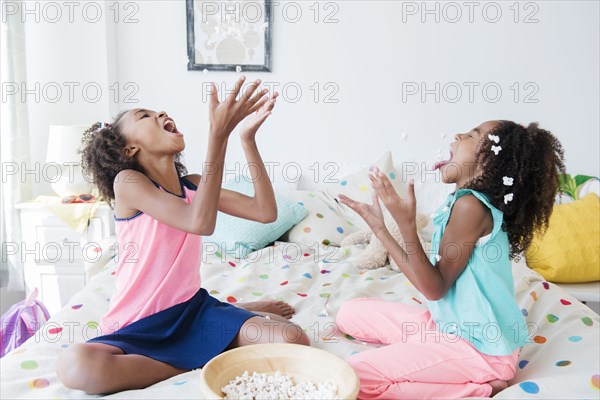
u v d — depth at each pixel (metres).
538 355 1.77
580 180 3.12
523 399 1.43
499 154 1.64
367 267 2.63
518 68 3.25
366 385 1.54
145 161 1.84
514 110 3.28
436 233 1.75
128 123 1.84
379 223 1.62
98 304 2.10
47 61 3.32
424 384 1.56
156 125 1.83
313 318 2.05
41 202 3.15
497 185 1.64
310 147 3.39
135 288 1.79
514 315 1.64
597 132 3.24
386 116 3.35
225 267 2.62
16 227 3.12
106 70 3.31
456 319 1.64
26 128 3.19
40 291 3.17
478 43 3.26
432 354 1.58
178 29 3.33
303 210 3.06
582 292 2.70
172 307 1.78
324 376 1.48
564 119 3.26
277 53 3.33
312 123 3.38
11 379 1.58
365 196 3.18
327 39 3.31
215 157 1.56
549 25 3.21
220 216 2.92
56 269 3.15
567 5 3.19
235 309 1.85
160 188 1.82
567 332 1.86
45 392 1.53
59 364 1.54
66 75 3.33
